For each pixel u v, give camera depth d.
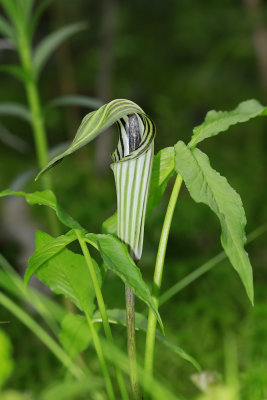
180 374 1.11
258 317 1.25
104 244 0.70
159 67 3.65
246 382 0.91
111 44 2.79
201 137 0.73
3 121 4.03
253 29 2.74
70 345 0.79
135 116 0.71
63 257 0.76
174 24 3.50
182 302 1.49
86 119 0.70
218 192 0.70
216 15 3.09
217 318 1.33
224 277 1.60
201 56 3.64
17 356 1.24
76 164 3.15
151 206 0.76
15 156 3.53
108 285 1.61
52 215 1.16
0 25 1.15
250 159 3.02
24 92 4.07
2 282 0.77
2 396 0.61
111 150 2.88
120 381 0.73
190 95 3.55
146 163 0.70
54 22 3.15
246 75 3.65
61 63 3.10
